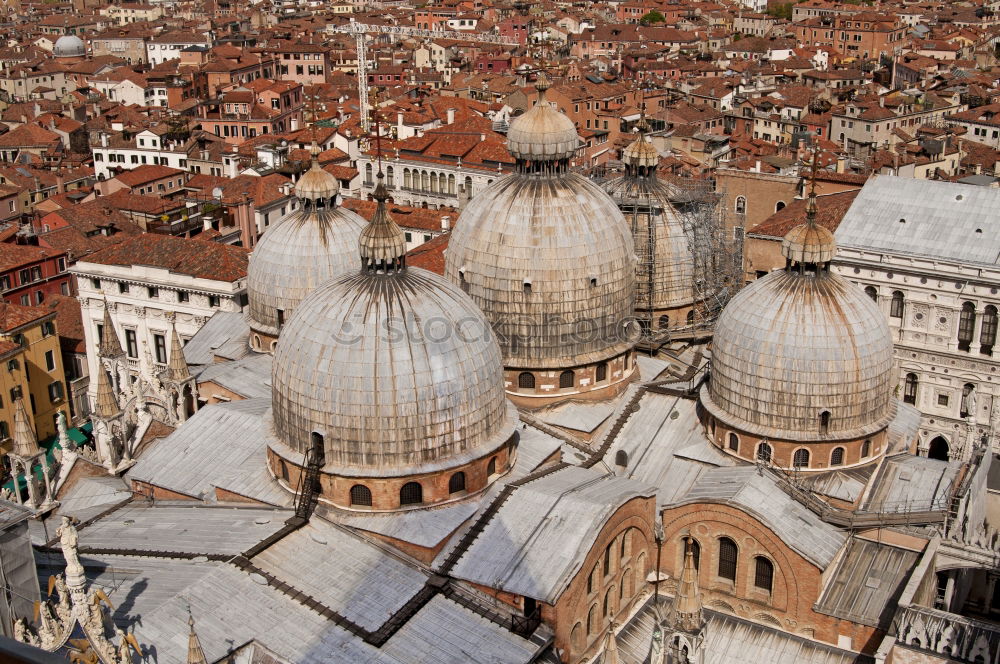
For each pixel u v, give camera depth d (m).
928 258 95.69
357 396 59.03
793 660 62.09
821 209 108.38
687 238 87.19
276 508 63.41
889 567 64.44
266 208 143.38
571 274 72.44
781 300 68.06
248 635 53.16
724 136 188.62
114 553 60.62
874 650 61.12
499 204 73.94
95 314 114.62
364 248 61.69
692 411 75.88
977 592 73.62
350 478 60.09
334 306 61.25
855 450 68.25
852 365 66.50
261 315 85.56
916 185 103.12
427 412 59.47
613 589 63.06
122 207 154.38
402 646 53.53
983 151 179.25
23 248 128.75
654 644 49.41
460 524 60.56
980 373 95.69
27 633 49.19
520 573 57.34
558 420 74.56
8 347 105.75
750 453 69.31
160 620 53.25
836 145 181.12
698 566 66.50
